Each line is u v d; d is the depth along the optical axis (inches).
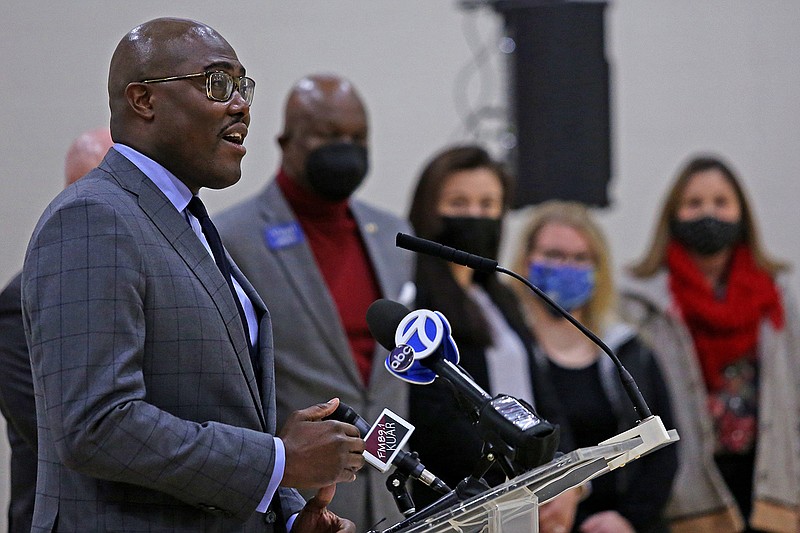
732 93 502.9
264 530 168.7
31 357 154.3
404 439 162.6
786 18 507.8
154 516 156.6
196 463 150.2
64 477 157.9
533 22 415.5
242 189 438.6
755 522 357.1
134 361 151.2
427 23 473.4
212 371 159.6
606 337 330.0
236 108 167.9
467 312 291.7
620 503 325.7
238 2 448.1
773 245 500.1
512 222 450.6
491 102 474.9
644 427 146.9
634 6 499.2
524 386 292.4
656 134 496.1
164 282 157.2
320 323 271.4
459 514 143.9
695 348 369.1
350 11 464.1
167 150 165.9
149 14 430.9
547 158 413.4
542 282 331.3
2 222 406.3
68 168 261.0
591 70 415.8
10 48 413.1
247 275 271.9
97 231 153.2
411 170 467.5
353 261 289.0
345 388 270.4
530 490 148.4
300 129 287.9
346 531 176.1
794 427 366.6
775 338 370.0
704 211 374.9
